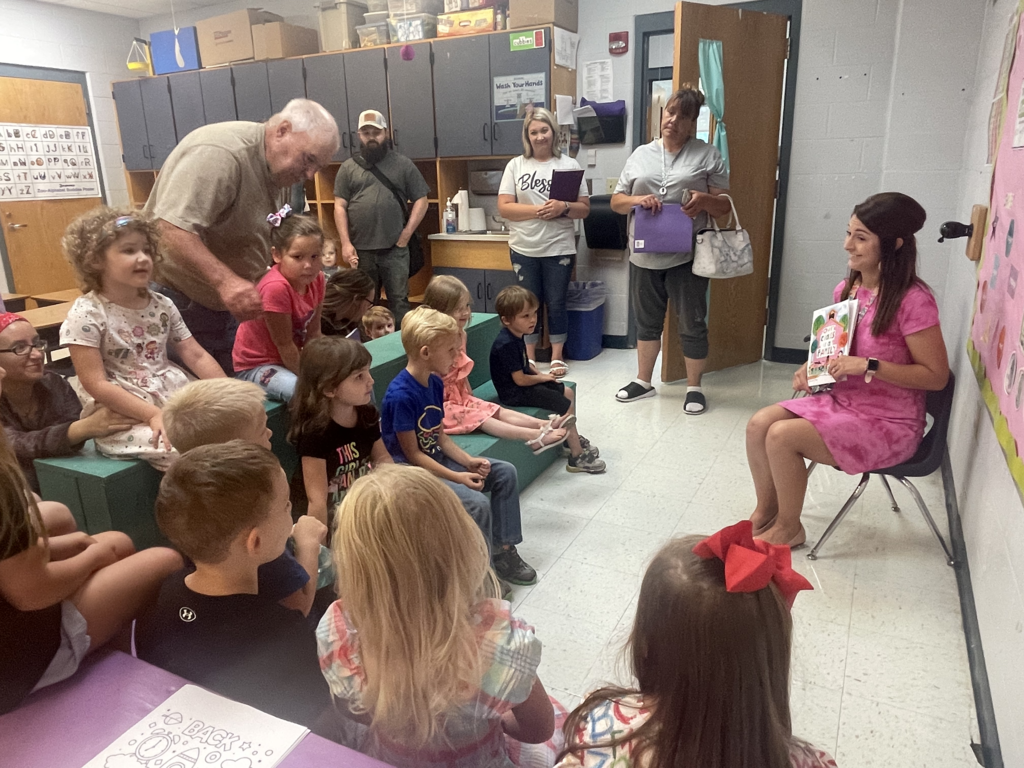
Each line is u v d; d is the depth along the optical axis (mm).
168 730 1037
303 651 1253
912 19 3607
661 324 4004
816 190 4320
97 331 1793
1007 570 1619
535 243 4375
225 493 1137
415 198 4664
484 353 3391
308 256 2201
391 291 4766
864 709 1717
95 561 1251
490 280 4922
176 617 1205
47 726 1052
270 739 1014
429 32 4852
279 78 5316
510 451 2768
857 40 3994
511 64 4523
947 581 2229
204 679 1194
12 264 5965
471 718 1031
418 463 2182
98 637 1238
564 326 4586
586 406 3957
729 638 774
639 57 4578
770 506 2525
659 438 3471
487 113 4684
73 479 1728
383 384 2510
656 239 3674
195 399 1536
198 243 2127
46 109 6012
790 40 4172
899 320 2207
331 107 5191
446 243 5008
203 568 1192
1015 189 1885
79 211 6367
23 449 1789
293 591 1318
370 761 973
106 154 6523
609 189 4895
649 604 839
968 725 1663
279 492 1208
